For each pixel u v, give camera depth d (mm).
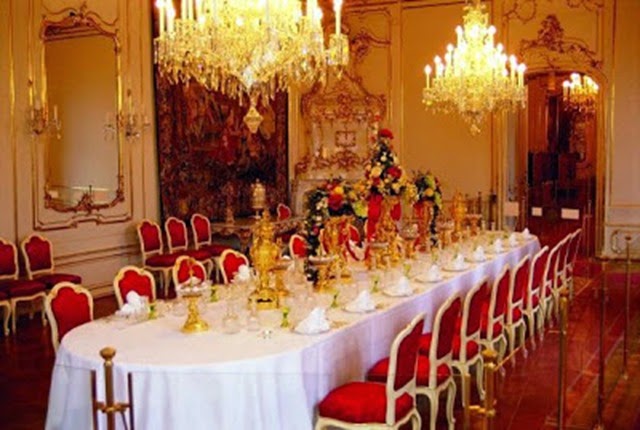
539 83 17234
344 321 4766
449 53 9484
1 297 7566
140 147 10109
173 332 4555
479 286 5320
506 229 12391
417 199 7156
